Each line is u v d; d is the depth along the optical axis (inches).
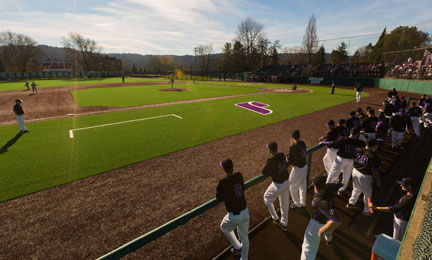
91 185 249.8
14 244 165.0
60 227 182.7
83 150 354.6
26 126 496.4
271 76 1956.2
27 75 2682.1
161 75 3307.1
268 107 721.0
